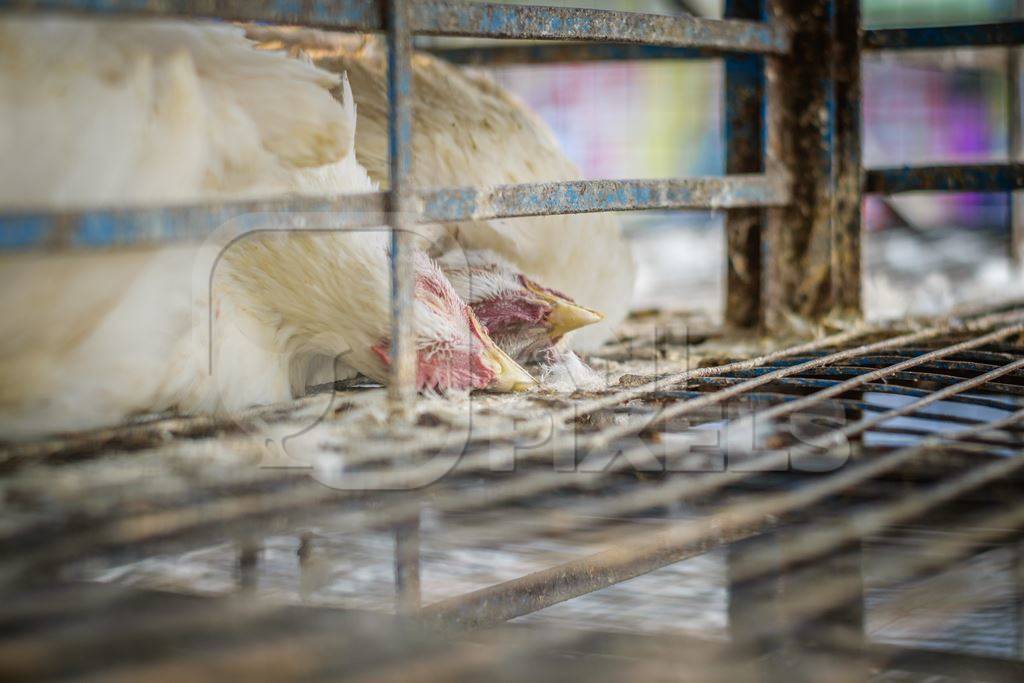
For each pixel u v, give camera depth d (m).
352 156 3.84
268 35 4.71
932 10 10.55
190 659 2.24
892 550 2.96
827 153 5.55
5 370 3.06
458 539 2.96
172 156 3.11
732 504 3.17
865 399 4.48
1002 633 2.59
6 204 2.76
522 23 3.95
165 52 3.16
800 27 5.52
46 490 2.95
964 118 11.21
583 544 2.98
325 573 2.74
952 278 7.91
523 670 2.32
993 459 3.36
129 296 3.23
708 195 4.97
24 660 2.20
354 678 2.20
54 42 2.86
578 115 11.06
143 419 3.53
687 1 9.33
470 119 4.84
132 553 2.65
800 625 2.60
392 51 3.49
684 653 2.43
